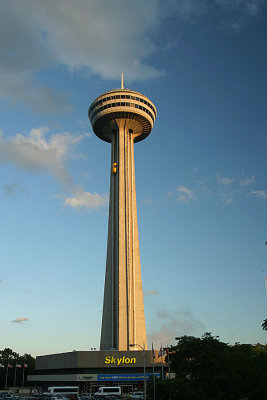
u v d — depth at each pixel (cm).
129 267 14450
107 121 16375
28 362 18900
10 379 17875
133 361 12544
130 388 12356
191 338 9100
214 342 8750
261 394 7944
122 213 15150
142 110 16138
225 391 7856
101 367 12400
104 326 14088
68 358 13012
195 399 7238
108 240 15112
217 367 7975
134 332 13762
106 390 10562
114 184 15812
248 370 8450
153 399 8125
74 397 9900
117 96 16025
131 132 16788
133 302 14175
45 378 13812
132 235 15012
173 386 7762
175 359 9338
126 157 16025
